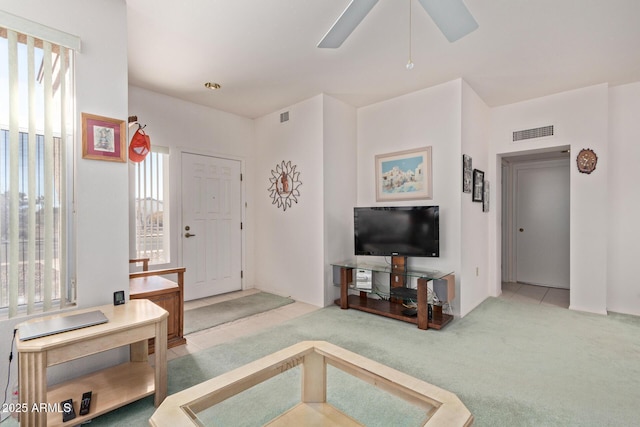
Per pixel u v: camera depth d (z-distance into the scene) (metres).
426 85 3.48
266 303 3.88
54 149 1.87
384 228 3.54
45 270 1.83
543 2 2.04
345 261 4.01
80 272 1.91
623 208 3.48
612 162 3.53
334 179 3.89
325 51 2.74
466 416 1.10
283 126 4.27
